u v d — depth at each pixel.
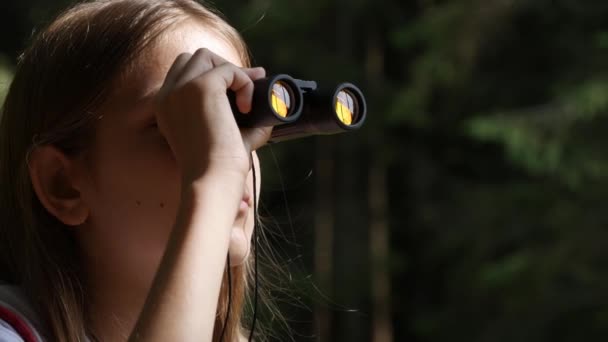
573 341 13.62
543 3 15.30
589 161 13.80
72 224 2.44
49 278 2.44
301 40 16.53
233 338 2.86
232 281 2.87
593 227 13.62
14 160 2.58
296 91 2.21
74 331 2.39
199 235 2.01
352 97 2.33
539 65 15.95
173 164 2.34
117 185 2.38
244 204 2.49
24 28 16.52
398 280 17.55
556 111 13.92
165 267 2.00
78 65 2.46
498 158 17.25
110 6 2.55
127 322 2.46
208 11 2.65
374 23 17.28
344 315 16.64
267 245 3.36
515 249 14.73
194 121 2.14
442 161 17.48
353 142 17.12
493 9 15.30
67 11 2.65
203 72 2.23
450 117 16.77
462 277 15.16
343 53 17.03
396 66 18.00
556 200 14.37
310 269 16.56
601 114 13.98
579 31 15.54
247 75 2.23
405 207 17.75
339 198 17.30
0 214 2.60
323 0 16.30
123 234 2.39
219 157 2.10
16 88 2.60
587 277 13.32
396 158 17.36
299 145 16.91
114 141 2.39
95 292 2.46
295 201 16.81
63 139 2.45
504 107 15.99
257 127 2.21
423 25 15.48
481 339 14.49
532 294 13.49
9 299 2.37
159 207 2.35
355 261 16.91
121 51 2.43
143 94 2.39
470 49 15.38
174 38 2.48
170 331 1.92
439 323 15.52
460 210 16.14
